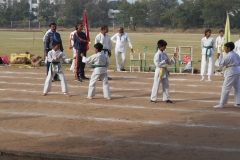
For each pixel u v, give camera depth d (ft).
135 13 248.32
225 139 25.29
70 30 230.48
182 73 55.67
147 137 25.63
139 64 58.23
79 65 47.85
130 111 32.73
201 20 232.32
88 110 32.99
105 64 37.17
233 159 21.67
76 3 265.95
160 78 35.40
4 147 23.50
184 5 235.61
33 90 41.88
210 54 48.67
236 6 216.33
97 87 44.01
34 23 257.96
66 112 32.24
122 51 57.72
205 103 36.17
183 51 93.71
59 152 22.66
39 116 30.91
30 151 22.40
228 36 50.83
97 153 22.52
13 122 29.12
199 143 24.44
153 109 33.55
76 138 25.34
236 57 33.88
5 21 250.98
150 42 124.57
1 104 35.01
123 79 50.39
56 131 26.84
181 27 233.35
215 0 215.51
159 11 264.72
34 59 64.54
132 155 22.22
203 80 49.73
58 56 37.93
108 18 282.77
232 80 33.78
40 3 278.05
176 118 30.58
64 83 38.60
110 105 34.96
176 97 38.86
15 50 91.61
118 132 26.73
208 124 28.89
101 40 49.11
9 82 47.21
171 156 22.11
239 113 32.42
